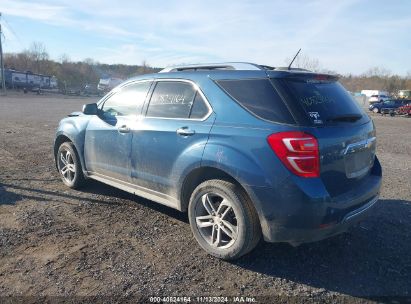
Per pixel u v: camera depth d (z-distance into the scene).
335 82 4.21
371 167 4.28
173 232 4.54
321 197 3.33
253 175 3.48
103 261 3.81
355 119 3.97
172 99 4.47
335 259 3.99
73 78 91.81
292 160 3.33
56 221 4.77
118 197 5.72
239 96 3.82
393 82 89.00
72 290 3.31
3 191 5.89
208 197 3.94
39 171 7.23
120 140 4.94
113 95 5.39
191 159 3.97
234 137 3.67
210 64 4.33
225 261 3.88
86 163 5.67
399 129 20.69
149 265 3.76
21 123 15.84
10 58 87.75
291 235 3.45
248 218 3.63
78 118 5.87
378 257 4.05
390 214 5.30
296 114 3.45
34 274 3.54
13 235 4.32
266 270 3.74
